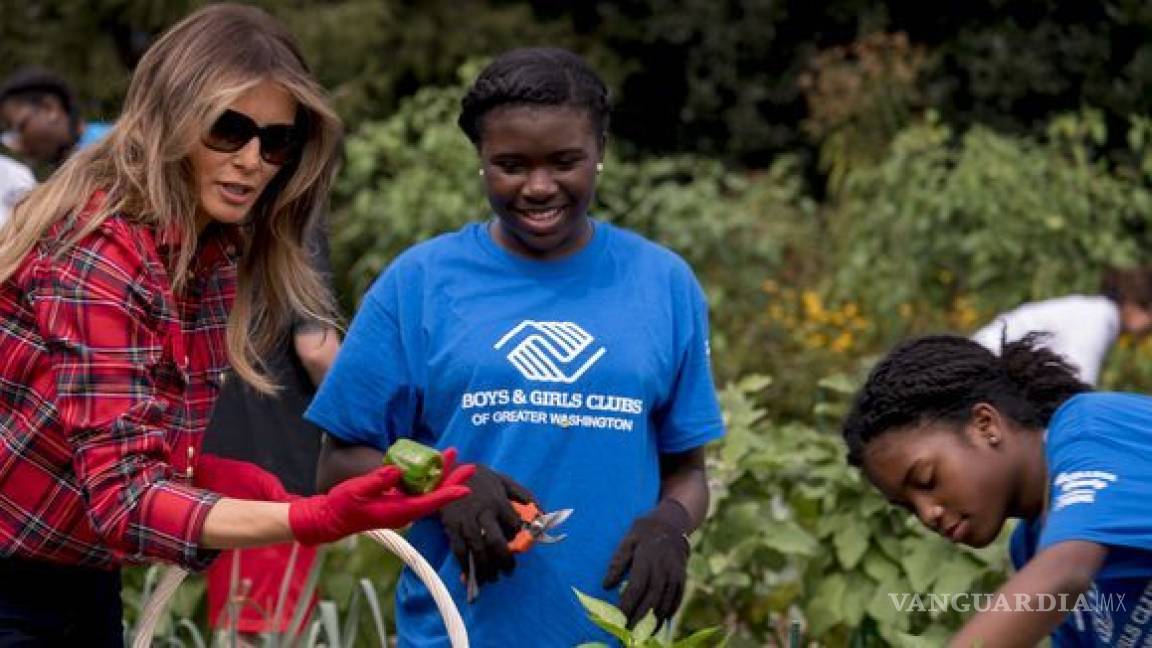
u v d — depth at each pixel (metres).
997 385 3.49
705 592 5.41
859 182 12.70
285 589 4.57
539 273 3.96
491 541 3.74
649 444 4.01
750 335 11.34
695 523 4.01
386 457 3.22
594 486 3.88
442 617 3.80
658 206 12.55
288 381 5.14
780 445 5.80
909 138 12.30
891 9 16.67
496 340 3.90
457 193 11.80
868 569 5.39
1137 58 15.94
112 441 3.23
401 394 3.98
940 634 5.25
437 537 4.00
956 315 11.55
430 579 3.57
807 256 12.66
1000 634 3.11
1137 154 13.78
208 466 3.72
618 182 12.45
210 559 3.29
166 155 3.35
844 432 3.63
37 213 3.35
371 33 15.95
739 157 17.17
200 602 5.58
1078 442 3.27
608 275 3.99
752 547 5.35
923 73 16.19
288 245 3.72
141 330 3.31
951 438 3.44
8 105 8.31
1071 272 11.62
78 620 3.63
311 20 15.82
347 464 3.97
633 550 3.84
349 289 12.48
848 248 12.27
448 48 16.59
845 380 5.98
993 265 11.63
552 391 3.88
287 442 5.13
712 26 16.94
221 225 3.61
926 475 3.45
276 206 3.64
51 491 3.42
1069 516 3.20
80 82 15.66
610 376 3.90
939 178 12.17
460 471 3.24
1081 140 12.79
